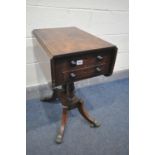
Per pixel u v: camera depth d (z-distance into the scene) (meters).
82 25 1.31
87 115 1.18
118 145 1.07
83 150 1.03
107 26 1.44
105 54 0.84
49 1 1.10
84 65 0.81
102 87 1.66
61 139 1.06
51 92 1.48
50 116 1.26
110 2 1.33
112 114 1.33
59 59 0.72
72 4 1.18
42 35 0.96
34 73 1.34
